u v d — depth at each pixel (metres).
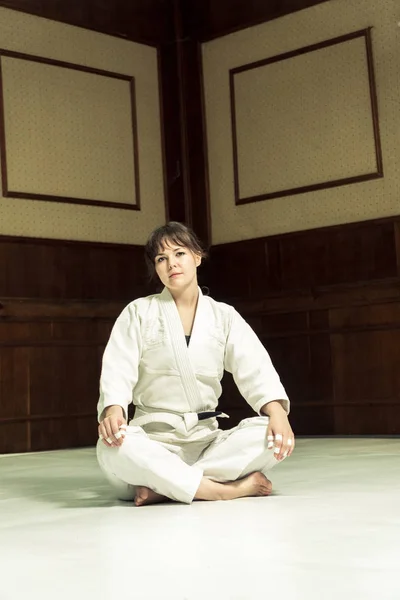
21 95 5.93
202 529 2.06
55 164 6.09
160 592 1.44
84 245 6.17
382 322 5.77
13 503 2.78
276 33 6.36
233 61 6.60
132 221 6.51
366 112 5.90
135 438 2.55
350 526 2.04
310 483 2.99
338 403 5.93
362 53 5.91
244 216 6.54
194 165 6.79
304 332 6.11
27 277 5.88
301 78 6.22
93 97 6.34
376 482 2.98
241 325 2.79
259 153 6.46
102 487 3.17
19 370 5.73
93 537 2.02
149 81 6.71
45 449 5.80
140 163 6.60
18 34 5.95
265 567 1.60
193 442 2.70
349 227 5.94
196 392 2.71
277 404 2.66
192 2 6.80
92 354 6.11
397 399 5.66
